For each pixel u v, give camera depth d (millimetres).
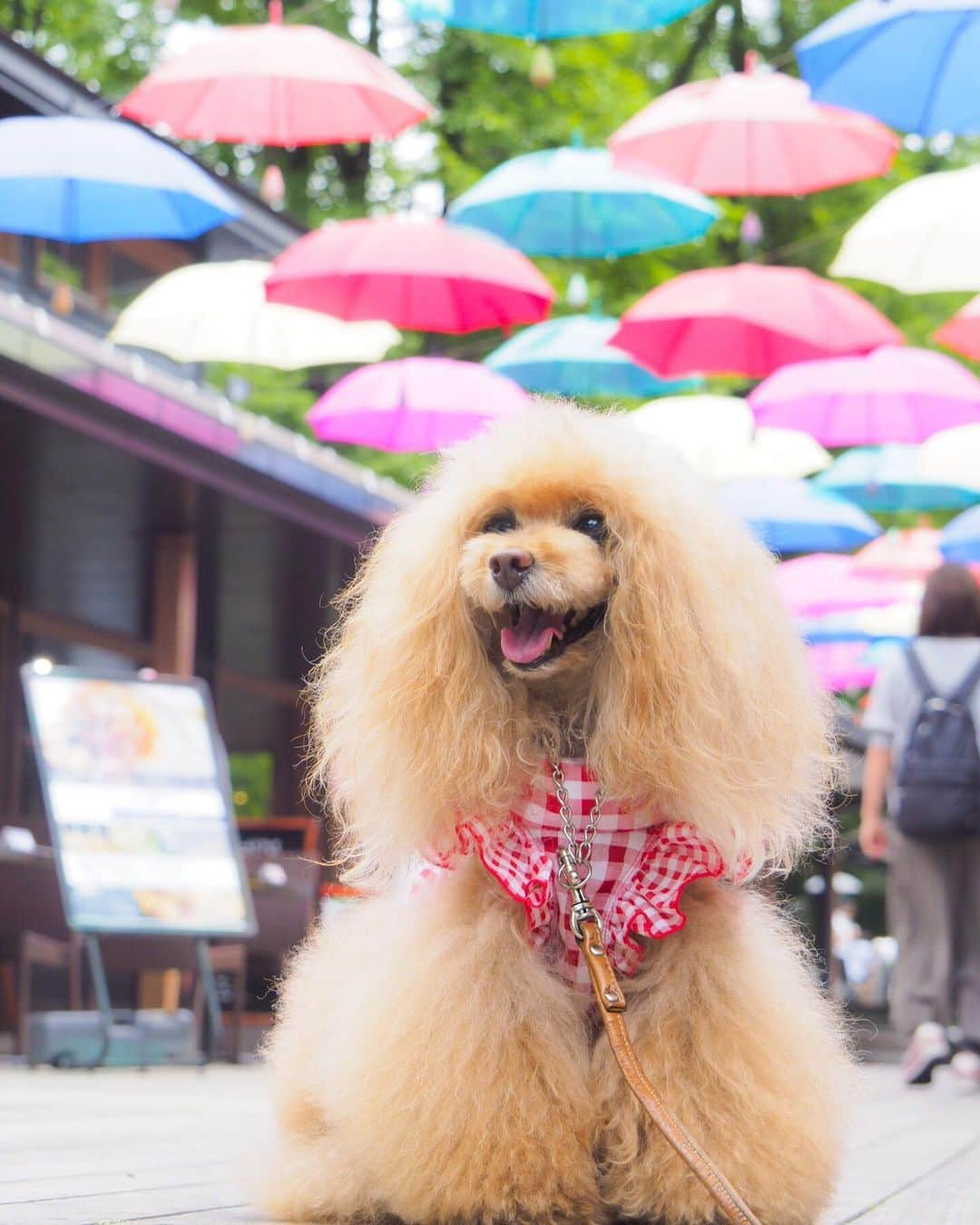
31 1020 7402
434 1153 2463
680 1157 2480
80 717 7883
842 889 22703
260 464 9086
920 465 11234
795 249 16797
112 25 16719
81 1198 3012
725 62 20703
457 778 2605
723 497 2766
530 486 2680
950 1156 4188
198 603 11695
